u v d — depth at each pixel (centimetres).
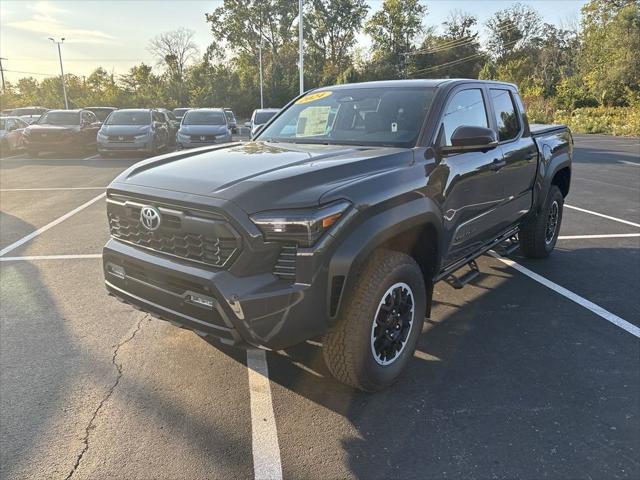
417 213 318
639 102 3609
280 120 461
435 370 359
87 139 1923
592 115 3741
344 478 255
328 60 7575
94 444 278
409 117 378
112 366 360
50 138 1775
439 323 436
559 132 608
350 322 296
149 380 343
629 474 258
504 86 492
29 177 1291
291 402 319
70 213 853
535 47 7225
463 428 294
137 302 321
